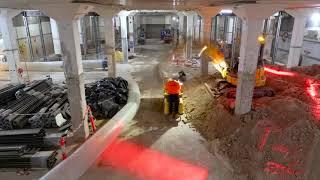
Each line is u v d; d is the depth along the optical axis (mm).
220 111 11000
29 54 24406
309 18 19375
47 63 21109
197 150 9484
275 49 19234
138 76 19609
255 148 8359
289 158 7605
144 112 12992
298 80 13820
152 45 36250
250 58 9156
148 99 14672
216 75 17266
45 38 27875
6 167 8328
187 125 11570
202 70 17938
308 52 19375
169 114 12586
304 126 8078
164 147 9703
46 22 28094
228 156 8812
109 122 10406
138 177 7957
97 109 12117
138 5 14250
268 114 9211
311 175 7191
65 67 9172
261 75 11898
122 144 9969
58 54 26250
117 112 11969
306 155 7477
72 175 7562
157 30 44094
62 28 8703
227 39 28016
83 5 8539
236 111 10023
